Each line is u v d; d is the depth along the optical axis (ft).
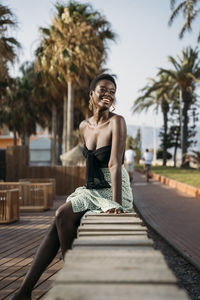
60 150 128.16
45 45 69.67
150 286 2.10
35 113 127.24
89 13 69.41
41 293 9.67
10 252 15.67
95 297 1.92
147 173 67.92
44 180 43.52
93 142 7.20
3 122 134.41
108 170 6.93
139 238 3.55
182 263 14.70
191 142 136.05
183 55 102.27
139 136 198.08
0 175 50.44
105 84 7.11
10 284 10.75
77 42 65.62
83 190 6.82
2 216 24.75
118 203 6.50
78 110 113.39
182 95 105.09
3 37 51.26
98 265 2.53
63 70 67.21
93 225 4.31
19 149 49.42
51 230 6.39
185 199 39.45
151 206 33.63
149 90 103.24
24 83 123.34
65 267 2.49
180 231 21.33
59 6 67.87
